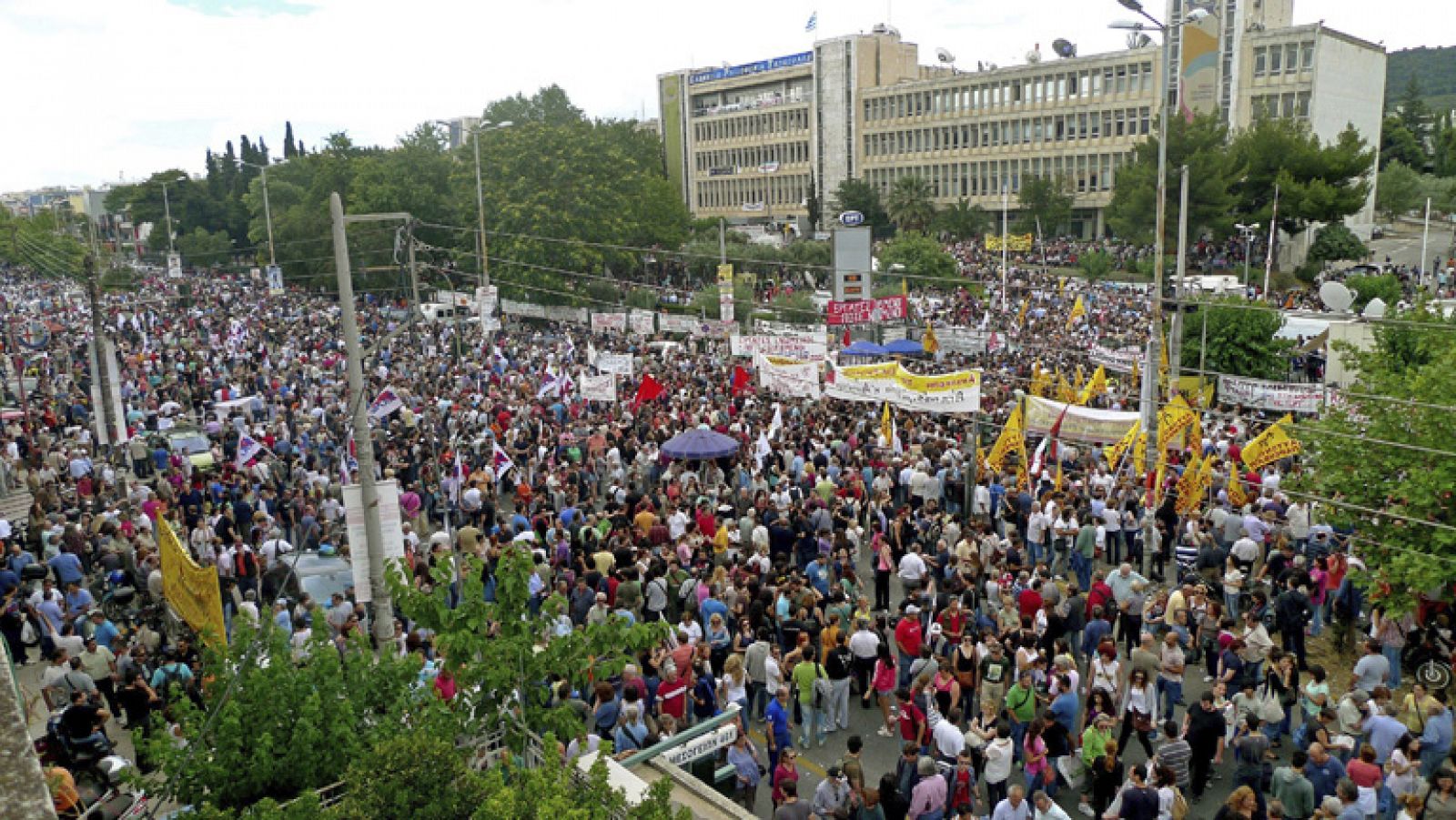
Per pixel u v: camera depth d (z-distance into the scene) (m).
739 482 24.38
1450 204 97.19
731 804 8.46
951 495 23.66
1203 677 16.72
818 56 122.88
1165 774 11.55
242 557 18.91
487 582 18.19
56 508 23.59
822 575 18.39
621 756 10.21
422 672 11.70
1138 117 97.88
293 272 79.00
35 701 15.90
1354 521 17.23
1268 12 101.62
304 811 7.26
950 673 13.71
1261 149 75.19
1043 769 12.55
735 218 135.62
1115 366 37.03
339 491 23.62
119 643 15.14
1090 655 15.10
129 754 14.47
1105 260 77.31
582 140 67.38
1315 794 11.76
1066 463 26.17
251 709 8.67
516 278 64.94
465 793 7.20
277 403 36.00
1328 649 18.02
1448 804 11.05
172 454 28.38
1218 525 20.56
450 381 37.19
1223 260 75.44
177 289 77.25
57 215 135.88
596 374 39.03
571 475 24.38
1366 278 53.47
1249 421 28.39
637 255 80.06
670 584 17.58
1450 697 15.63
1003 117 108.12
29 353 51.81
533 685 9.55
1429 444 16.62
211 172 118.81
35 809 2.65
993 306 62.75
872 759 14.67
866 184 107.44
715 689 14.41
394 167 77.88
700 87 136.88
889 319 42.47
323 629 9.62
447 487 25.05
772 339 30.77
